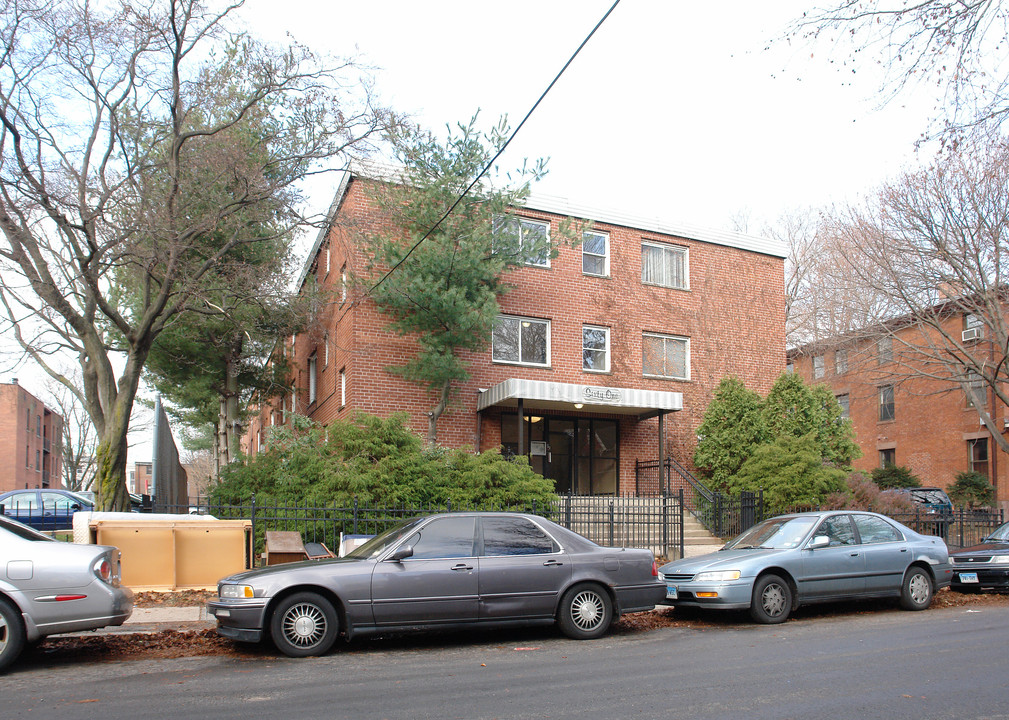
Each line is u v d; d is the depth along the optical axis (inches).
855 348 1035.9
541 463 808.3
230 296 658.2
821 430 808.9
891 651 320.8
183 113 543.2
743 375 942.4
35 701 246.7
